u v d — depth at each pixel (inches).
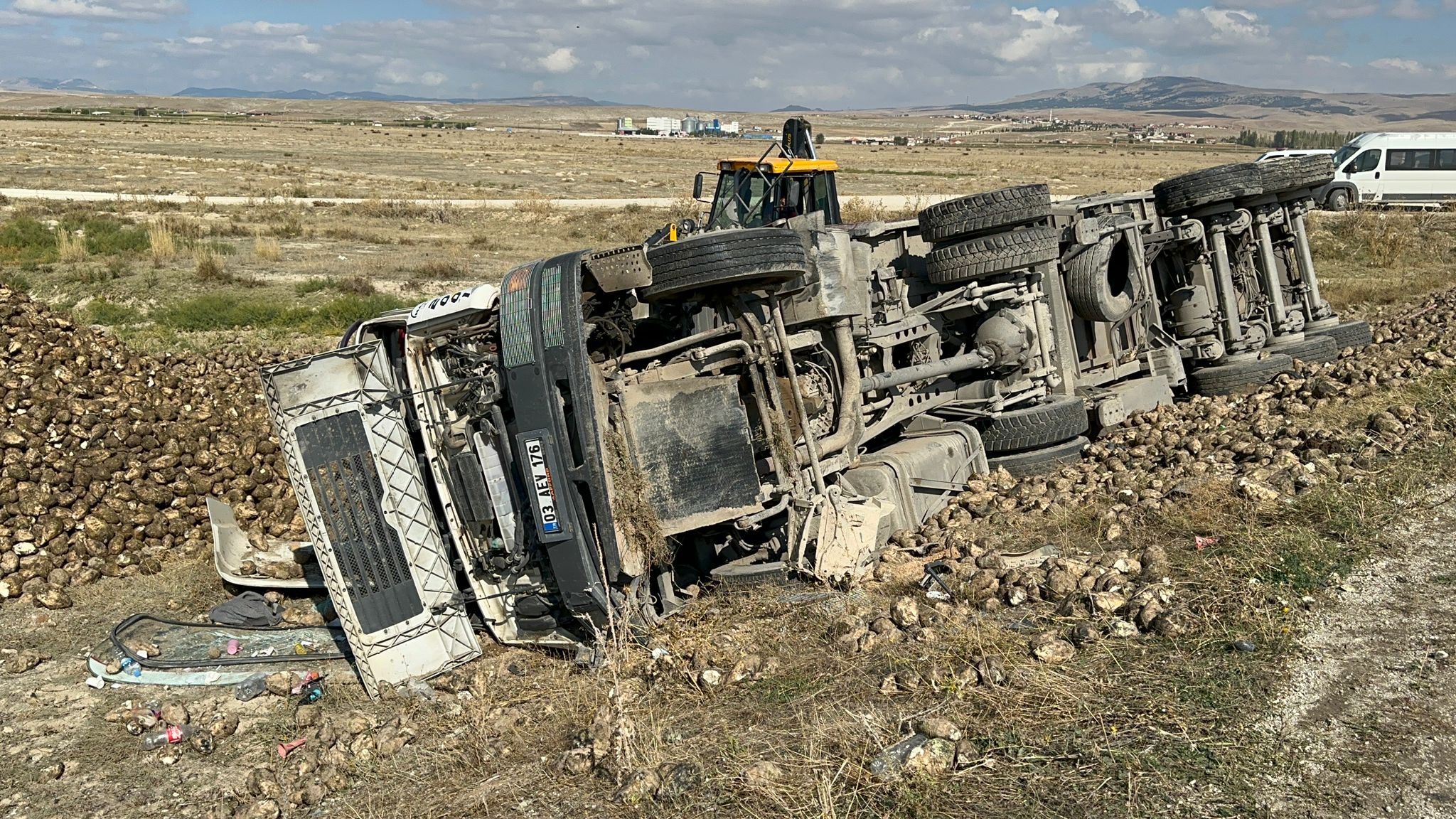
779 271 247.1
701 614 235.5
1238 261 463.8
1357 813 145.0
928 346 349.7
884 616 217.5
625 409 229.6
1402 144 1173.1
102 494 331.9
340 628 269.0
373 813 177.2
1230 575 217.2
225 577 294.4
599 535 224.7
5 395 372.2
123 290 772.0
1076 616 210.5
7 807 193.6
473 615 256.4
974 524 285.4
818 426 283.3
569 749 187.9
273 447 376.5
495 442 237.5
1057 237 355.3
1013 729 171.3
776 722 184.4
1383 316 577.6
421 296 758.5
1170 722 168.6
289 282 810.2
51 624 278.4
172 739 213.0
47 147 2393.0
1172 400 419.8
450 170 2369.6
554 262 230.2
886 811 154.4
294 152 2773.1
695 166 2650.1
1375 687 173.6
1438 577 209.5
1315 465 272.7
